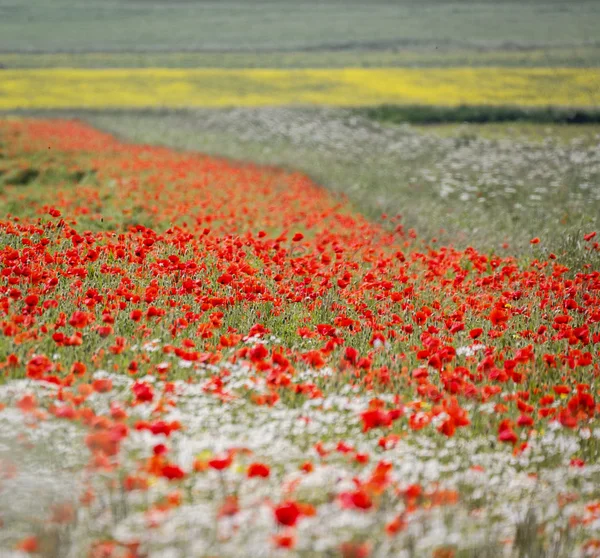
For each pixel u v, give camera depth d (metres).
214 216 51.34
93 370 22.72
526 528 15.09
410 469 17.09
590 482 18.00
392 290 34.50
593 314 28.47
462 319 27.88
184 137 101.94
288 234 51.88
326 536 14.09
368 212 59.06
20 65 198.62
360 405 20.09
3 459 16.59
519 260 44.41
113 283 31.84
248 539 13.73
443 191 63.19
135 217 53.91
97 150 91.50
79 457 16.77
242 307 29.94
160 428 15.66
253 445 17.47
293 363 24.62
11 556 12.95
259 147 93.19
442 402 20.59
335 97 147.12
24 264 31.31
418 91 149.75
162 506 14.54
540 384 24.27
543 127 114.12
